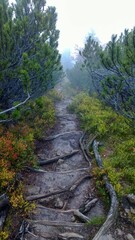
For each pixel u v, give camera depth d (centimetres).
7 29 736
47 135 1095
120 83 802
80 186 699
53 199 635
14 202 558
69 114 1505
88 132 1116
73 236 500
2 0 1021
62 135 1107
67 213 580
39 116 1252
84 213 579
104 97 937
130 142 891
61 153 926
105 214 573
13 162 703
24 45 863
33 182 711
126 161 770
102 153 889
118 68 824
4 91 823
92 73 1423
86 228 525
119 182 671
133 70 766
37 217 558
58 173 775
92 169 779
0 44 742
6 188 614
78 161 870
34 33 905
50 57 934
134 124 921
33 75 816
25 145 781
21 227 513
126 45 789
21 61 841
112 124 1083
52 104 1689
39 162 823
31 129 985
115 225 521
